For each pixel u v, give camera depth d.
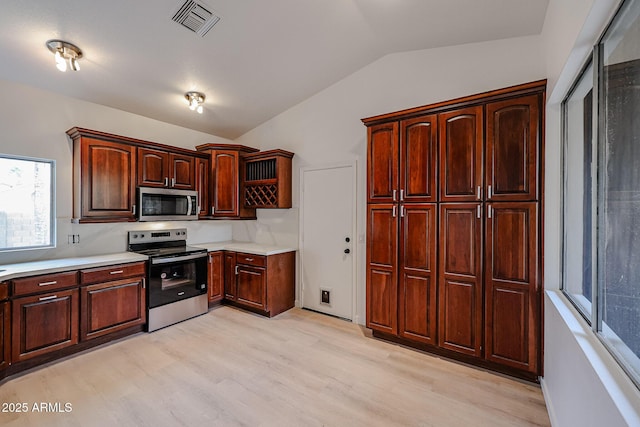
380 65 3.25
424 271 2.65
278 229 4.16
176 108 3.62
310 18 2.45
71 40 2.33
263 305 3.58
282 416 1.91
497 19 2.38
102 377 2.32
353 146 3.47
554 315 1.87
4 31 2.17
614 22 1.25
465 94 2.80
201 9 2.21
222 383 2.26
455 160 2.49
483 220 2.38
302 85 3.53
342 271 3.58
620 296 1.21
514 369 2.33
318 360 2.60
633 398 0.98
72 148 3.09
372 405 2.02
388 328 2.87
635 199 1.11
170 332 3.17
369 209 2.98
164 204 3.52
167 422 1.85
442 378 2.33
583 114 1.82
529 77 2.52
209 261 3.82
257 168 4.12
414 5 2.30
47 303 2.49
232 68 3.01
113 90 3.09
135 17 2.20
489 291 2.36
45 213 2.97
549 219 2.13
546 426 1.83
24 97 2.80
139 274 3.10
